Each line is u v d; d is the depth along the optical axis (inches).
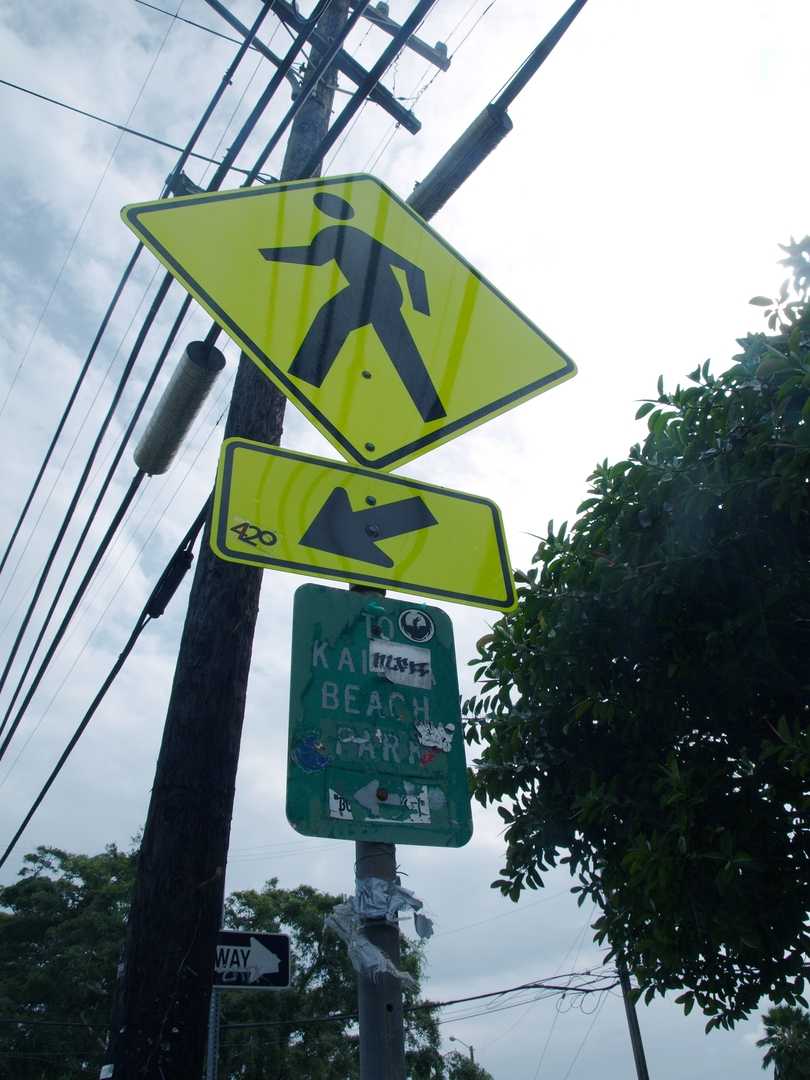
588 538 158.6
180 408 229.6
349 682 81.2
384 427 107.8
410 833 76.5
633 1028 699.4
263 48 233.3
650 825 144.2
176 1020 123.0
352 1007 840.3
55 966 803.4
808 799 126.0
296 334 109.3
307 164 168.1
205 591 164.4
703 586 142.3
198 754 146.4
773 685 139.5
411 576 93.4
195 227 110.0
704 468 142.2
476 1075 947.3
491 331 122.6
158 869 135.0
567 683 156.4
